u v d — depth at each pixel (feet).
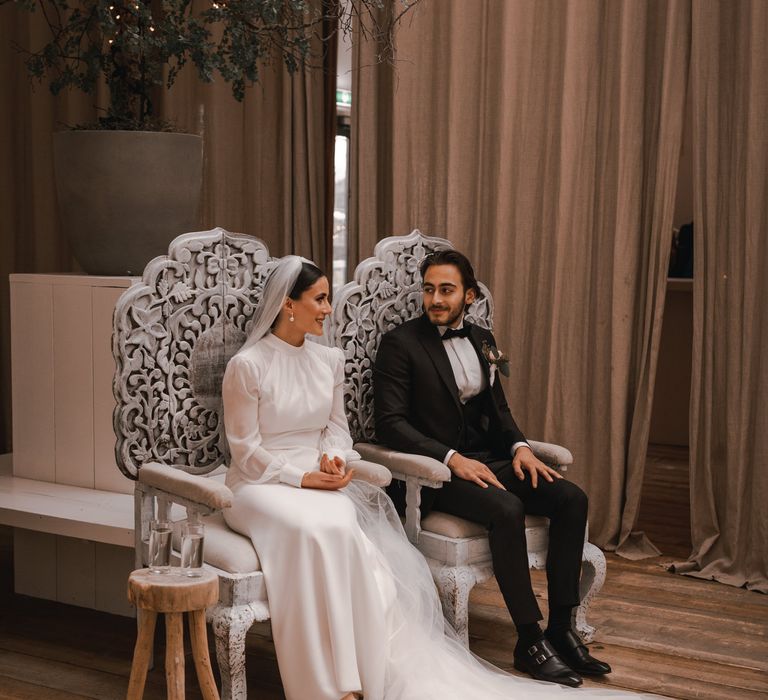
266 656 10.85
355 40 15.96
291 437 10.25
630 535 14.93
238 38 12.64
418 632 9.59
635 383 15.01
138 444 10.15
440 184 15.71
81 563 11.94
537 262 15.29
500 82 15.16
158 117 16.98
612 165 14.62
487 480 10.58
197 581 7.77
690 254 22.12
